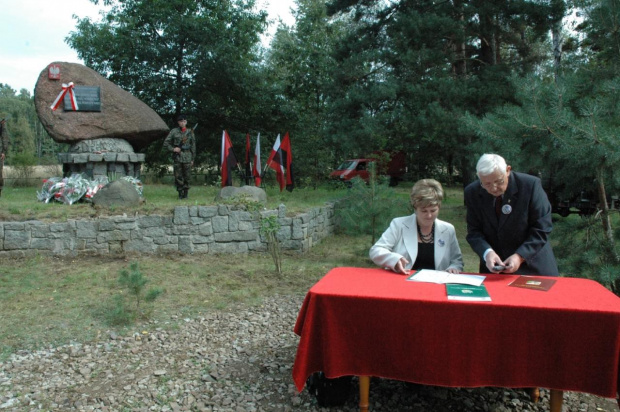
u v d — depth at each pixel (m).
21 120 49.72
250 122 22.45
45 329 4.57
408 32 11.87
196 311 5.13
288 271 6.80
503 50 14.76
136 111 12.26
